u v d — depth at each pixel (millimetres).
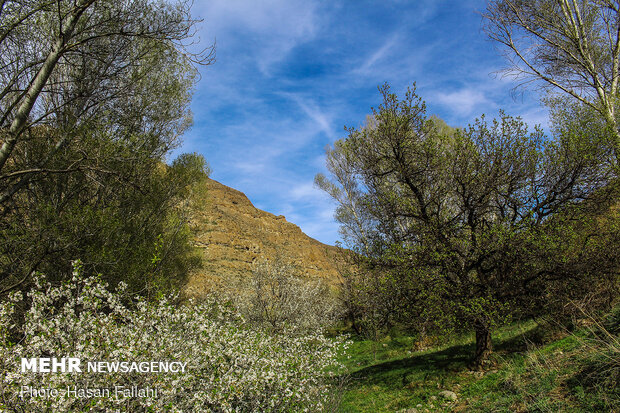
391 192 11656
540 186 9938
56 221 9023
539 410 6164
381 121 11844
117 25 9461
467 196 10367
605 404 5434
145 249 11531
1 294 7906
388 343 18578
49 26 9398
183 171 16172
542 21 13945
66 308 5109
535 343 10133
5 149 6930
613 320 8008
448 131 17375
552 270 9367
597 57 13727
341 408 9258
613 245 8938
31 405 4246
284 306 16422
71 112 10023
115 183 11641
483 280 10258
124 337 5156
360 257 12312
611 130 9328
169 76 13648
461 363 10859
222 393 5129
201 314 6043
